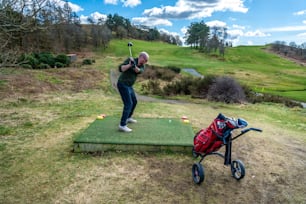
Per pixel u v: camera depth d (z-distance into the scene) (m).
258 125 6.97
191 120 6.77
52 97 9.59
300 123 7.66
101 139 4.15
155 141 4.15
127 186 3.10
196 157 3.88
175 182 3.24
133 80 4.36
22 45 9.77
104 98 10.36
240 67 43.59
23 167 3.54
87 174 3.37
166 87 14.53
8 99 8.34
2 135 4.90
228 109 9.89
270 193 3.09
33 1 4.64
